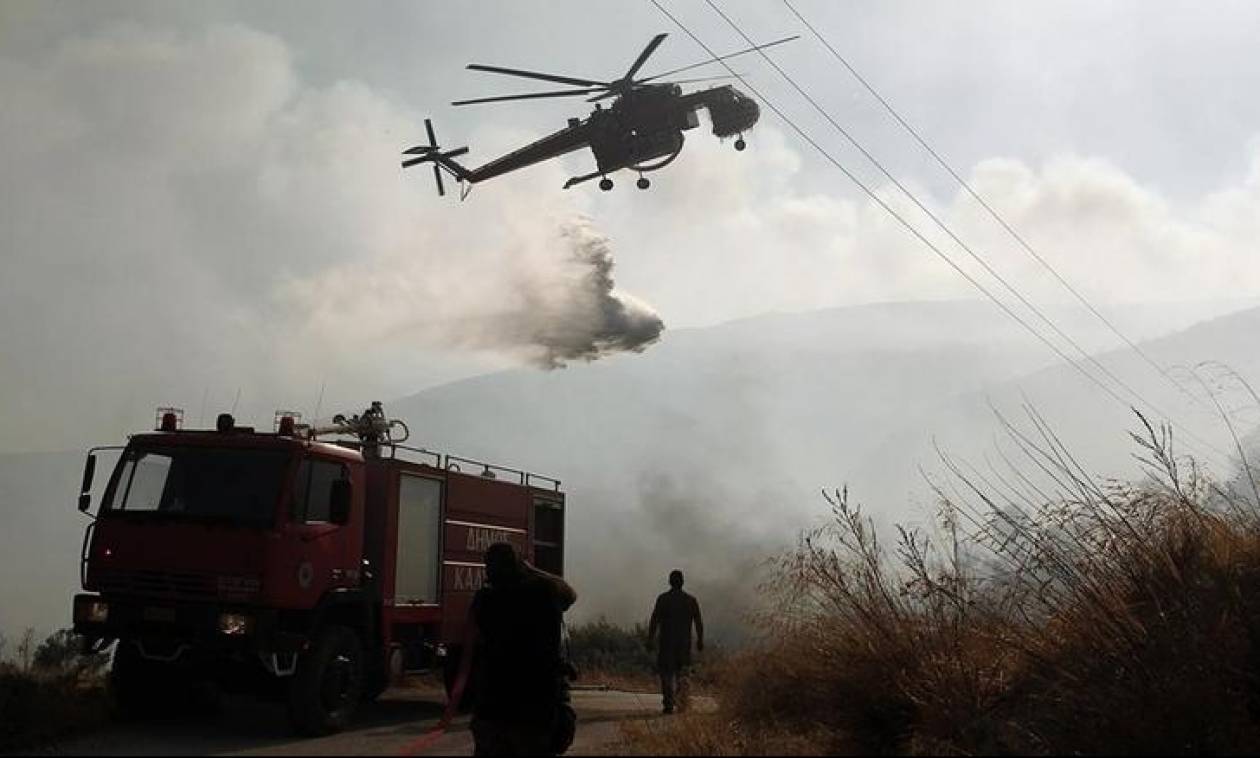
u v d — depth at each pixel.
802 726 9.04
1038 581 9.54
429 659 12.06
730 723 9.28
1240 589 9.04
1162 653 8.45
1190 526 9.78
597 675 20.11
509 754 6.19
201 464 9.99
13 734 8.41
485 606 6.38
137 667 10.14
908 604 9.41
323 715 9.62
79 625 9.61
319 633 9.94
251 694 10.40
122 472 10.13
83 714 9.32
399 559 11.50
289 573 9.66
